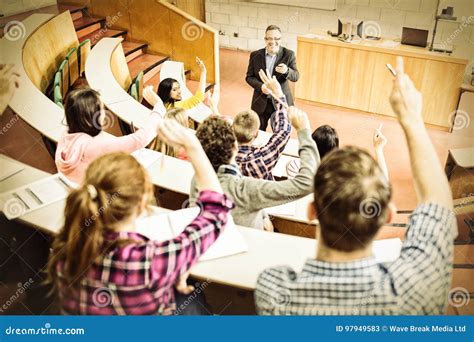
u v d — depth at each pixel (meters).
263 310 1.05
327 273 0.99
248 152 2.15
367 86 5.03
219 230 1.18
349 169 0.96
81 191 1.12
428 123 4.90
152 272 1.10
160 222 1.66
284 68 3.66
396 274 0.96
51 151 2.72
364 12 5.67
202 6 6.66
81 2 5.56
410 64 4.75
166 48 5.53
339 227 0.95
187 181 2.29
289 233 2.39
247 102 5.18
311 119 5.09
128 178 1.13
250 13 6.45
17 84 3.03
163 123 1.21
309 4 6.01
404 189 3.59
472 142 4.58
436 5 5.18
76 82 4.18
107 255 1.10
